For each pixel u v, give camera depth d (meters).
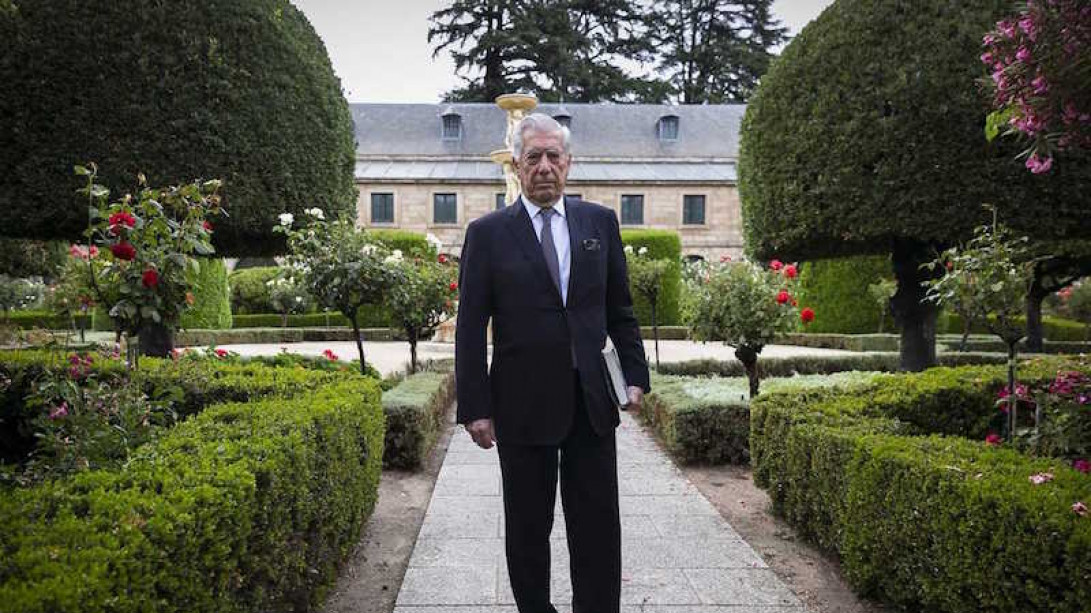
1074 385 2.88
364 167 30.41
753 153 7.02
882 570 2.53
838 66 5.88
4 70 5.04
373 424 3.47
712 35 39.53
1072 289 15.33
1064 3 2.42
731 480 4.57
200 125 5.49
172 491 1.69
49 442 2.24
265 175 5.84
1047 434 2.79
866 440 2.69
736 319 5.54
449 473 4.75
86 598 1.24
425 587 2.77
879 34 5.67
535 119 2.20
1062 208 5.12
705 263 6.29
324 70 6.63
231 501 1.74
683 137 32.81
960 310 3.30
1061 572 1.74
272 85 5.88
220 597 1.71
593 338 2.13
